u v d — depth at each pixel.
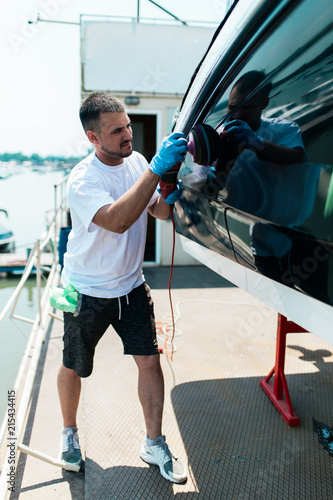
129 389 2.37
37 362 2.57
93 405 2.21
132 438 1.94
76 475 1.75
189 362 2.71
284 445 1.89
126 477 1.69
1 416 2.65
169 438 1.94
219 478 1.69
